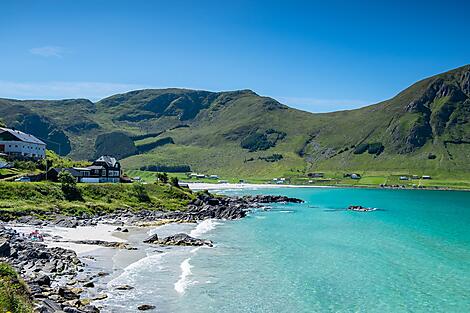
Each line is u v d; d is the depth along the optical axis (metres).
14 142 141.50
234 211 129.75
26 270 46.97
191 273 54.34
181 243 74.94
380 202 187.50
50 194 103.94
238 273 55.19
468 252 70.75
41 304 33.12
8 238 61.56
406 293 47.75
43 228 81.31
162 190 140.75
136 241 76.38
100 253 63.75
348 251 71.00
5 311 26.62
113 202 116.56
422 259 65.06
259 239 83.19
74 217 95.00
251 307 42.34
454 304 44.19
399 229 99.75
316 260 63.72
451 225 107.69
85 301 40.34
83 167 150.25
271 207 162.00
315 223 111.62
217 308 41.78
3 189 96.44
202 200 146.75
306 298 45.50
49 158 161.50
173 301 43.22
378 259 64.81
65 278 47.88
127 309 40.16
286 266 59.59
